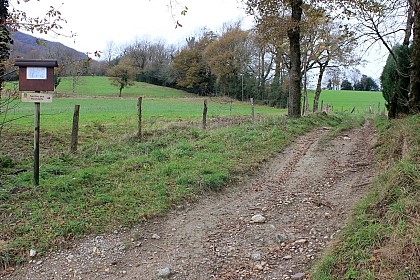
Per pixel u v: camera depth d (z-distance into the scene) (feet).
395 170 19.19
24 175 24.70
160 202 21.84
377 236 14.35
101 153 33.45
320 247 16.56
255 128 45.37
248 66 194.08
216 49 202.69
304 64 85.76
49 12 24.39
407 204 15.35
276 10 58.44
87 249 16.97
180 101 186.91
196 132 42.78
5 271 15.20
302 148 37.42
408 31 42.19
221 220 20.36
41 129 49.73
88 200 21.43
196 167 28.19
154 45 290.97
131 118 78.33
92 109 112.27
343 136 43.98
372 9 37.29
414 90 36.14
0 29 24.26
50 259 16.10
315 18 49.60
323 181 26.61
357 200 21.39
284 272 14.85
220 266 15.62
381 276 12.25
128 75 218.38
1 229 17.67
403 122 32.17
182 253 16.76
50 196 21.47
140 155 32.35
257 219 20.01
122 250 17.01
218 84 220.84
